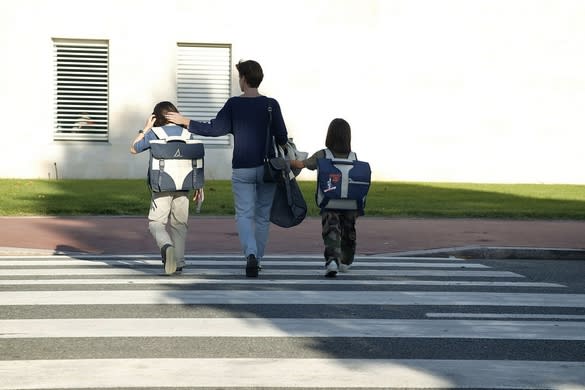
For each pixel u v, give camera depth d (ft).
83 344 22.95
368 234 52.47
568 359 21.97
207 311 27.61
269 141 34.58
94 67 94.73
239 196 34.86
